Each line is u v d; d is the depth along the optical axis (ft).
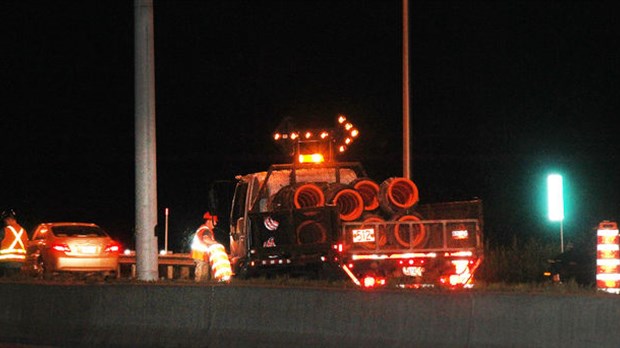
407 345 127.65
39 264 298.35
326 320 135.44
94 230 304.50
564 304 116.98
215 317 145.89
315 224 198.80
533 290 131.75
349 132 242.99
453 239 202.69
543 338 117.70
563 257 272.10
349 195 206.08
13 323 165.58
